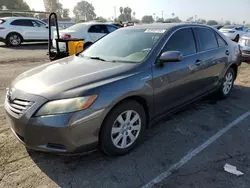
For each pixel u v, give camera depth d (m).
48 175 2.74
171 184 2.61
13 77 7.02
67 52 6.67
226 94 5.25
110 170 2.83
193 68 3.97
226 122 4.09
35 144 2.68
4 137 3.47
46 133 2.59
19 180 2.64
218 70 4.74
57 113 2.56
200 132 3.74
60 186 2.58
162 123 4.02
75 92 2.63
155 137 3.57
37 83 2.88
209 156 3.11
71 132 2.58
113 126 2.92
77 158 3.04
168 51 3.45
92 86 2.74
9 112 2.82
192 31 4.21
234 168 2.87
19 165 2.88
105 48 3.97
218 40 4.87
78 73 3.07
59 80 2.88
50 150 2.65
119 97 2.85
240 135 3.65
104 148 2.92
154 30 3.91
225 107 4.77
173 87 3.63
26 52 12.58
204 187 2.57
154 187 2.57
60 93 2.63
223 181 2.65
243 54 9.10
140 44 3.69
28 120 2.62
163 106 3.56
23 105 2.70
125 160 3.02
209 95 4.84
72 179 2.68
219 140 3.50
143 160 3.02
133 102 3.09
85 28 11.20
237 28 19.47
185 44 3.98
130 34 4.05
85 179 2.68
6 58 10.48
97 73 3.02
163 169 2.86
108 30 11.84
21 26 15.04
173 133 3.69
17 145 3.28
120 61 3.45
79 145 2.66
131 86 2.98
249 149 3.28
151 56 3.38
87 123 2.65
